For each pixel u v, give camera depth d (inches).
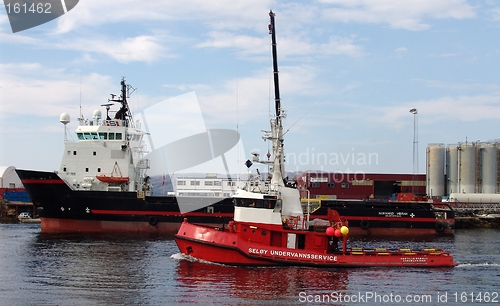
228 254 1937.7
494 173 4933.6
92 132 3235.7
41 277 1780.3
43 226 3161.9
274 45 2197.3
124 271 1860.2
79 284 1686.8
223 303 1503.4
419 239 3107.8
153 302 1502.2
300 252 1935.3
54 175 3063.5
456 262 2167.8
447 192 5108.3
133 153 3353.8
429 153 5083.7
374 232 3385.8
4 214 4320.9
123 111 3371.1
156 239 2741.1
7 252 2265.0
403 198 3686.0
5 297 1537.9
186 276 1779.0
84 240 2677.2
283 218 2038.6
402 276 1863.9
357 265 1958.7
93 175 3233.3
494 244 2891.2
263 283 1706.4
